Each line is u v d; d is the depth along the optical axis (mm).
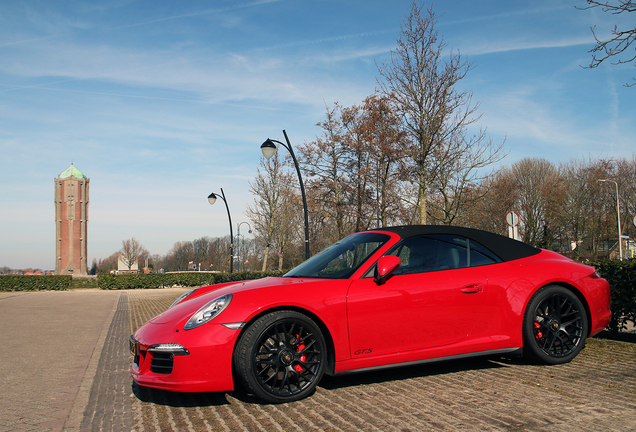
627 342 4781
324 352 3254
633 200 36250
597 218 37469
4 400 3646
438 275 3596
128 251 95500
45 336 7555
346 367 3262
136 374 3254
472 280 3635
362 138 23094
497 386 3328
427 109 15156
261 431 2635
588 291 3947
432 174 15375
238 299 3180
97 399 3572
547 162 37875
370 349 3312
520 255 3990
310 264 4043
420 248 3715
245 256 72000
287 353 3148
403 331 3387
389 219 21250
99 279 31984
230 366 3037
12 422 3070
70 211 103250
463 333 3559
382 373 3852
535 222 36656
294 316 3156
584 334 3898
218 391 3217
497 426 2561
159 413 3086
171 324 3273
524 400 2990
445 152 15203
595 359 4039
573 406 2840
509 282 3736
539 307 3797
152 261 131375
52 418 3139
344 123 24828
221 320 3090
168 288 32969
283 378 3137
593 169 36969
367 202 22844
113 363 5129
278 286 3336
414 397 3154
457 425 2602
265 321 3100
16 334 7848
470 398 3078
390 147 18578
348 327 3264
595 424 2533
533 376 3549
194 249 107938
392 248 3637
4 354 5867
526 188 36719
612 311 4992
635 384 3252
